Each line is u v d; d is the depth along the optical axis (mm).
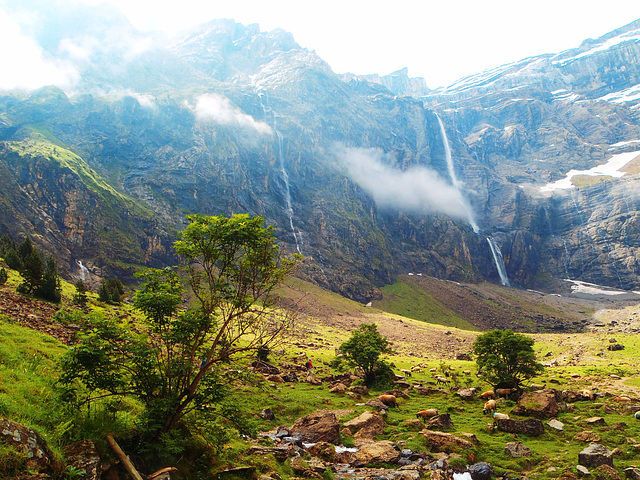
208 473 15898
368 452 25016
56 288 55938
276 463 20344
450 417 35250
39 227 163500
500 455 26516
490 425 33094
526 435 31188
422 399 44688
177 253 16812
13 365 20328
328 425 28016
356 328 151750
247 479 16812
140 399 15742
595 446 25766
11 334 26406
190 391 15461
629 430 31969
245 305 16297
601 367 82625
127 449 13914
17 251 78688
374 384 51688
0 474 9773
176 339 15508
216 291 16266
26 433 11125
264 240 16297
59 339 30406
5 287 51250
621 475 23156
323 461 23500
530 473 23734
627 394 49438
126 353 15125
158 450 14336
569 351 120250
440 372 68812
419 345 127938
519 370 47562
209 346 17750
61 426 13898
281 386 45812
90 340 14531
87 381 14820
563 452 27125
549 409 36625
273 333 17016
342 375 57312
